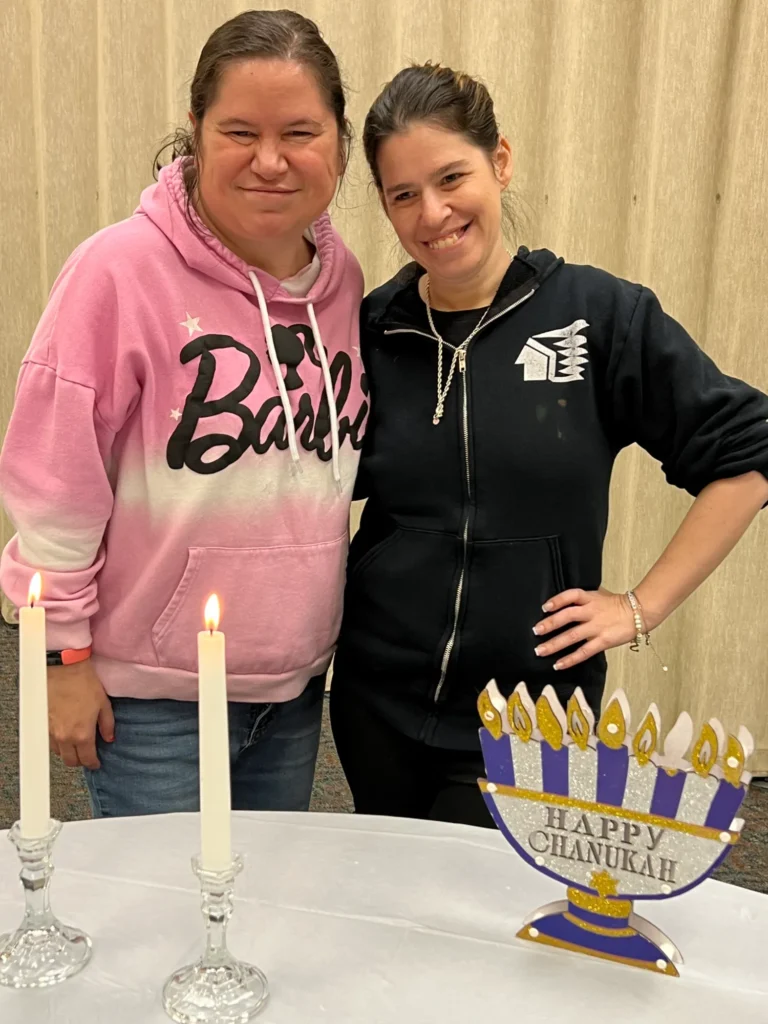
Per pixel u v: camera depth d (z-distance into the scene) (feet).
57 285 3.66
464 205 3.71
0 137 8.24
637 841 2.46
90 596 3.79
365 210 7.70
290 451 3.79
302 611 3.95
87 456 3.54
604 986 2.48
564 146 7.40
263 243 3.71
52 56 7.93
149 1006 2.37
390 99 3.73
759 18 6.98
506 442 3.90
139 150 7.99
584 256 7.63
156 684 3.94
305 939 2.63
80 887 2.84
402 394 4.10
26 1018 2.32
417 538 4.04
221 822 2.22
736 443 3.85
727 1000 2.44
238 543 3.76
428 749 4.25
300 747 4.44
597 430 3.99
